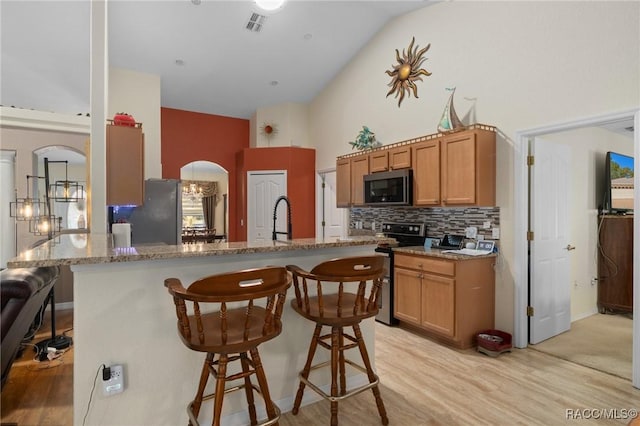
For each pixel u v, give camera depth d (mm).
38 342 3236
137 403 1732
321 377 2309
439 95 3906
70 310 4352
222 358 1536
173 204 4328
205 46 4559
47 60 4098
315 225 6113
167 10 3891
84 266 1607
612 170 4277
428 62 4031
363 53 4957
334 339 1910
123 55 4559
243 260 2037
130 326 1713
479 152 3268
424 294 3426
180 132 6121
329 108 5699
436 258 3295
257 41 4574
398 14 4332
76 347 1605
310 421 2049
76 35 3768
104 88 2844
